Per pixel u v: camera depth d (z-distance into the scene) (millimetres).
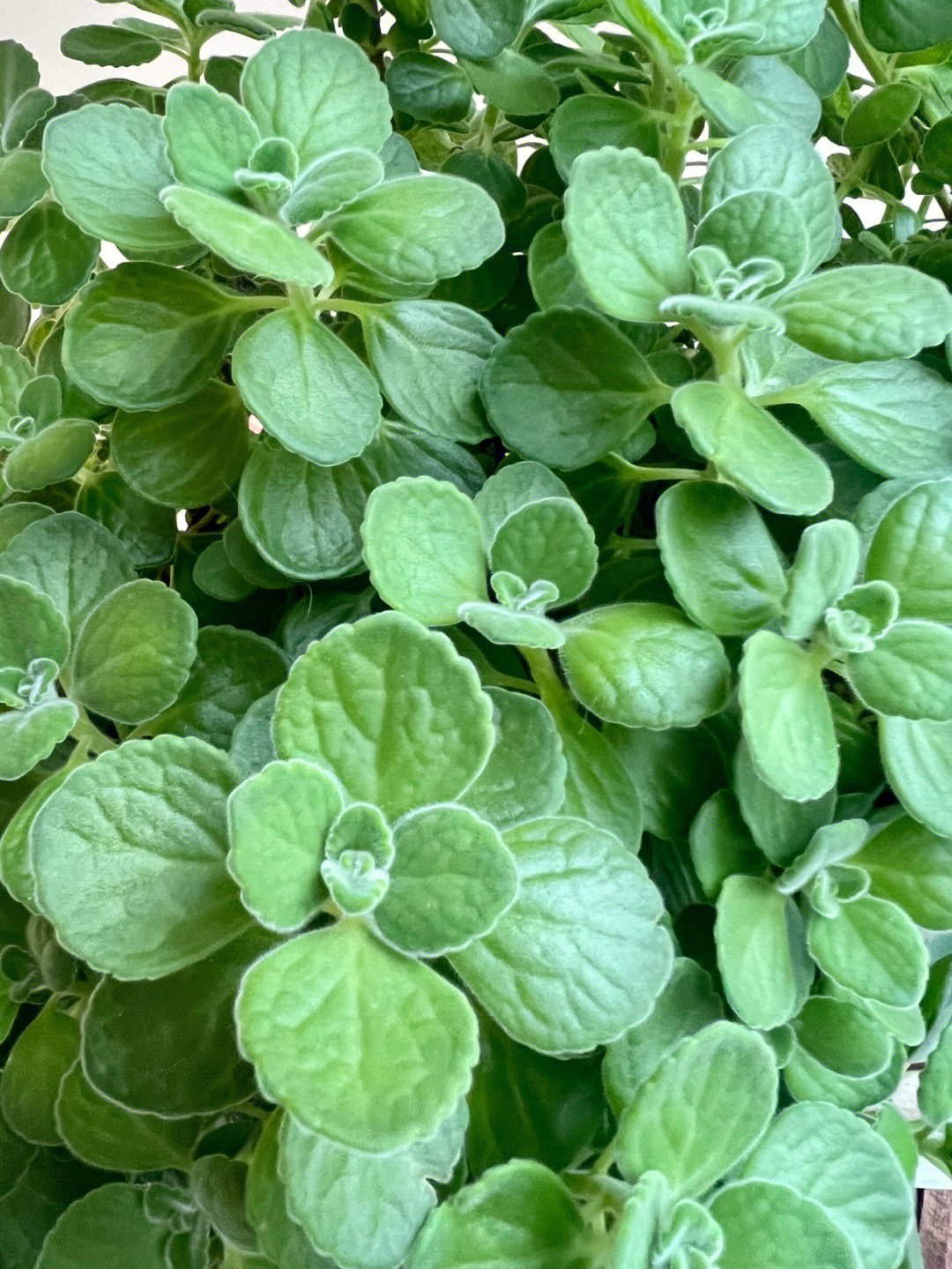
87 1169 189
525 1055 167
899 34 239
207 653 198
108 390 189
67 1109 169
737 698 191
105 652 185
